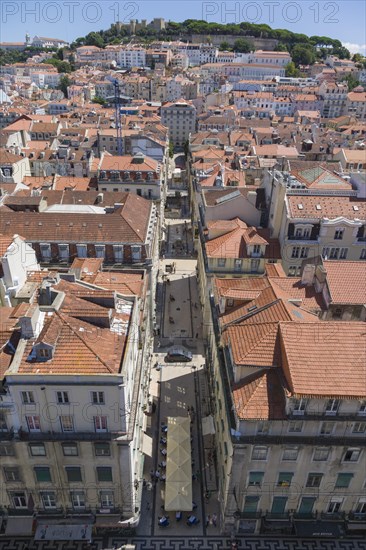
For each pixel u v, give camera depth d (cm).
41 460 4141
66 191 9331
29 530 4462
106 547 4597
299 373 3888
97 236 7175
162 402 6425
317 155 14388
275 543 4656
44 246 7075
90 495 4434
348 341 4100
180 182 16825
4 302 5434
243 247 7312
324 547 4616
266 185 8462
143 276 6688
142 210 8294
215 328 5606
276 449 4066
